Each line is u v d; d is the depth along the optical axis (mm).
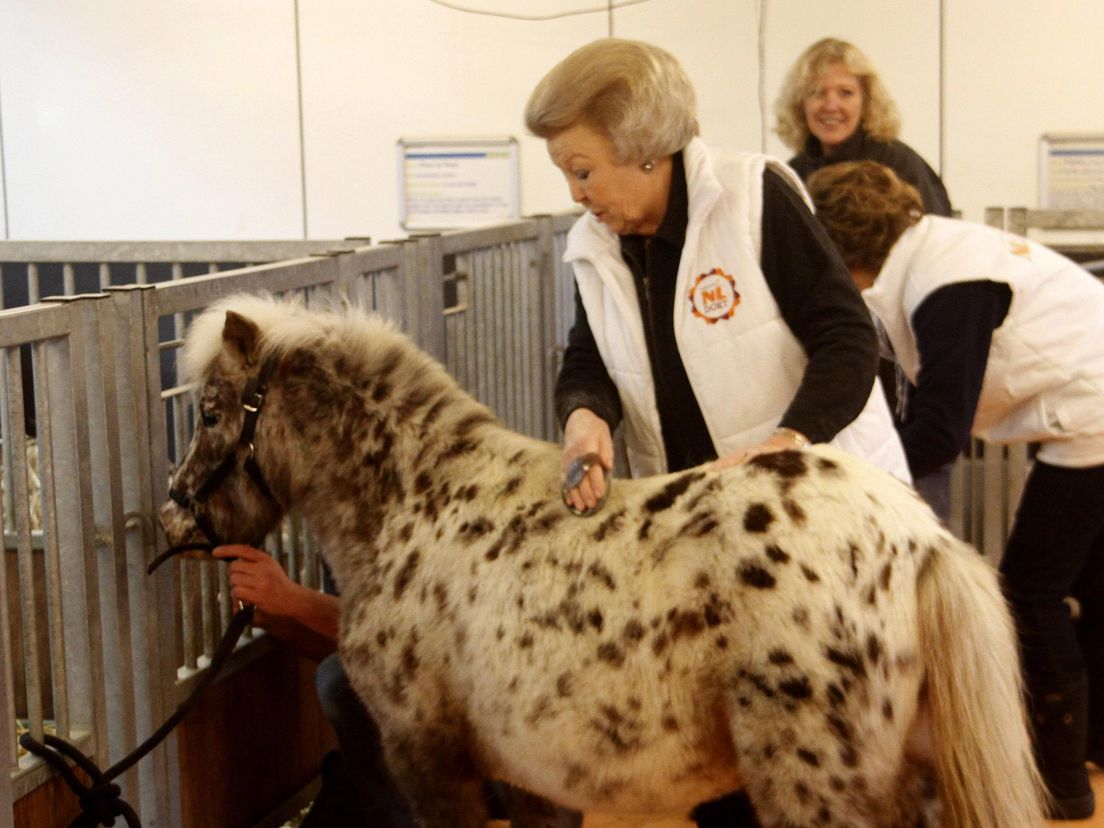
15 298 4090
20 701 2457
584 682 1788
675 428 2211
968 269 2619
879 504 1739
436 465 2012
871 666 1686
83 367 2154
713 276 2072
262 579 2248
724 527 1743
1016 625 2998
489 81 5227
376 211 5402
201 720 2486
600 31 5105
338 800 2432
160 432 2322
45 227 5660
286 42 5344
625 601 1775
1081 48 4715
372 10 5262
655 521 1802
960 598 1705
